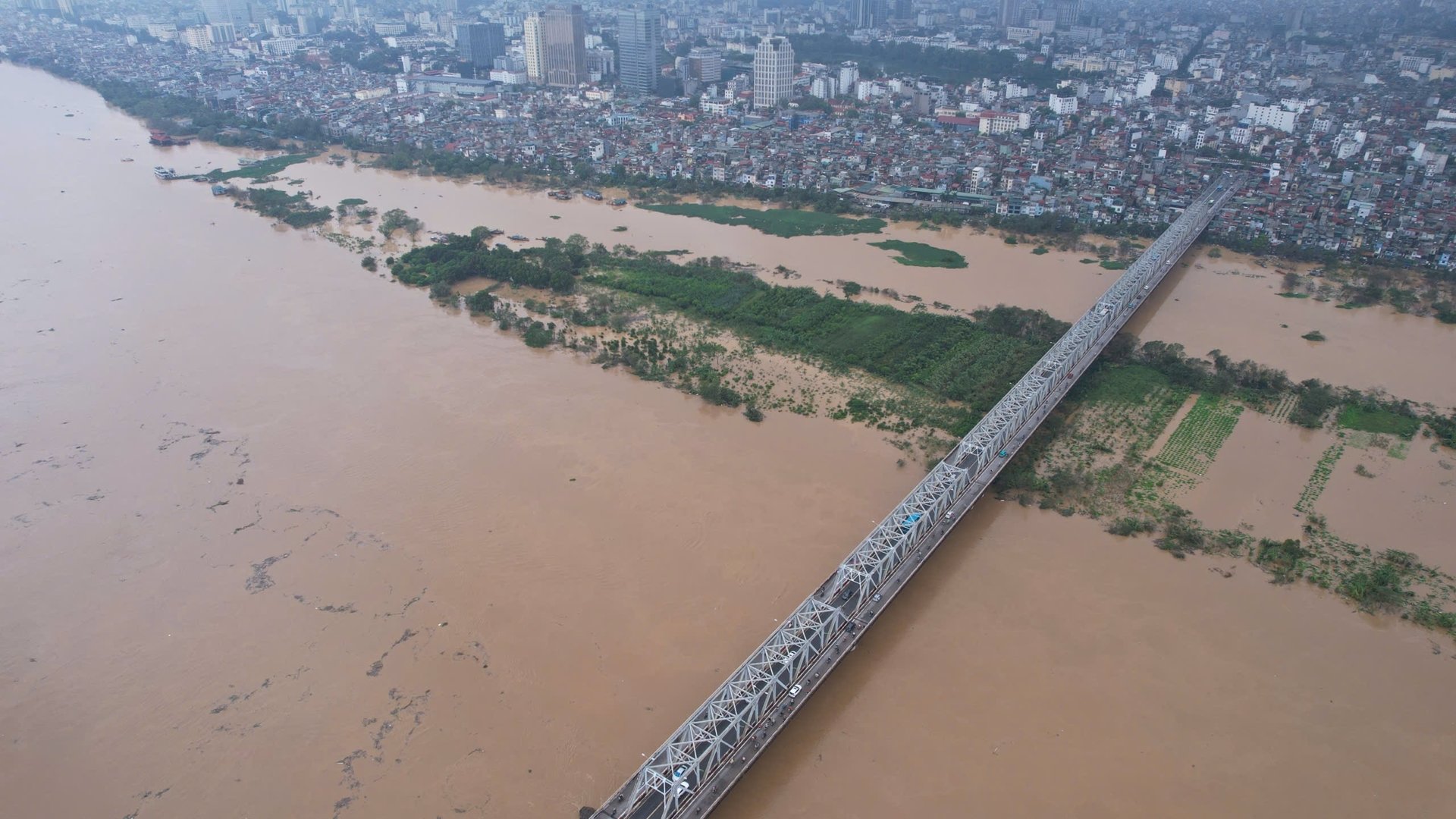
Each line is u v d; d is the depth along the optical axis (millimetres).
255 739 122250
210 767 118312
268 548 160250
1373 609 145500
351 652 136625
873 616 133875
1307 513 172000
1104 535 164625
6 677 133125
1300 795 113875
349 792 114500
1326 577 153250
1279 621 143250
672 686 129250
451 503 172375
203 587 151125
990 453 171500
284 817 111250
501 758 118750
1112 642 138375
